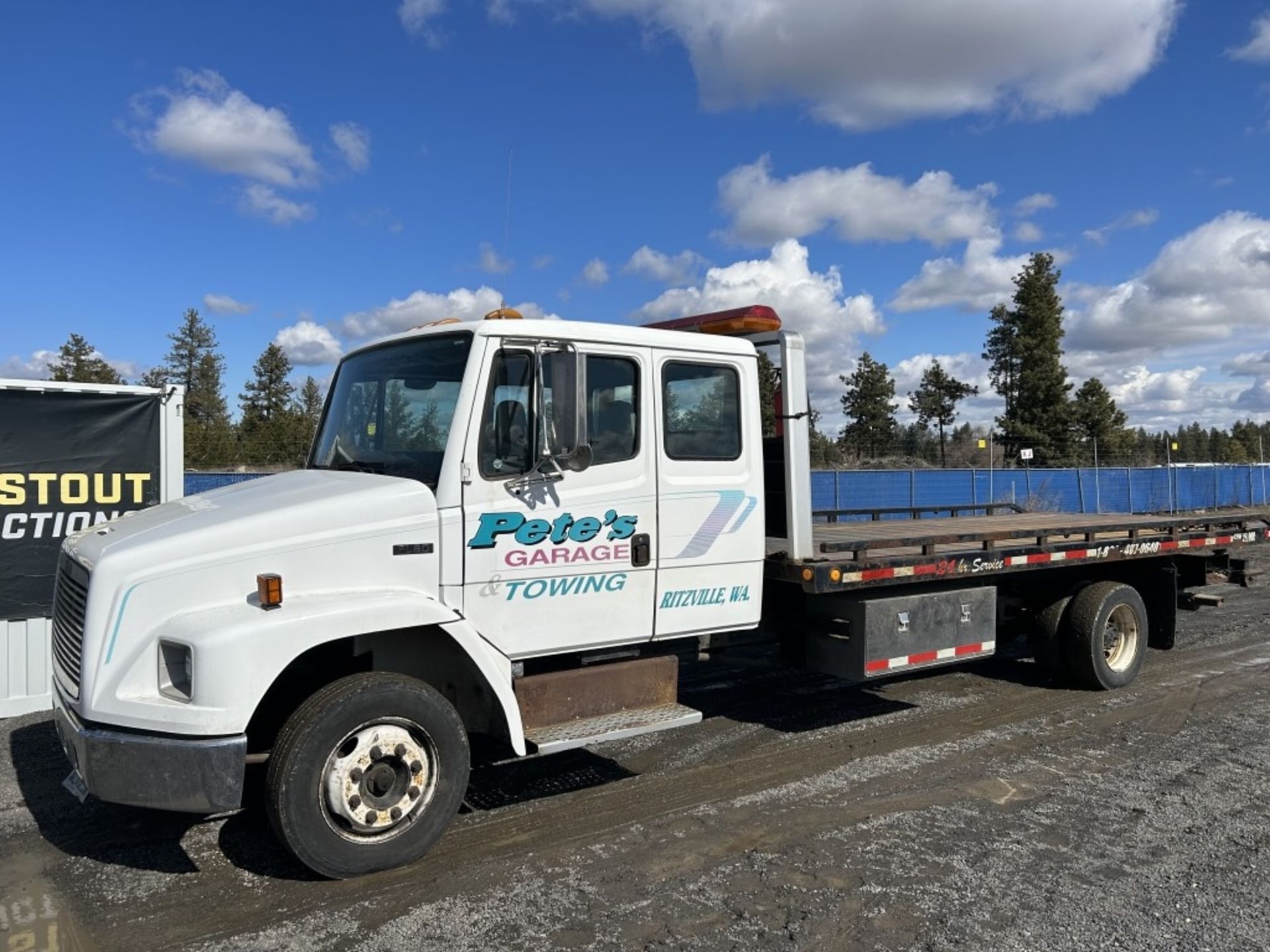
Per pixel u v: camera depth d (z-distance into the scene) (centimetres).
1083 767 582
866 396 4903
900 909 395
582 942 367
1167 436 3512
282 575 419
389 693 422
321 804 409
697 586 540
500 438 466
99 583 393
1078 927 379
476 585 462
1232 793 534
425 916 389
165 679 397
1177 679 820
